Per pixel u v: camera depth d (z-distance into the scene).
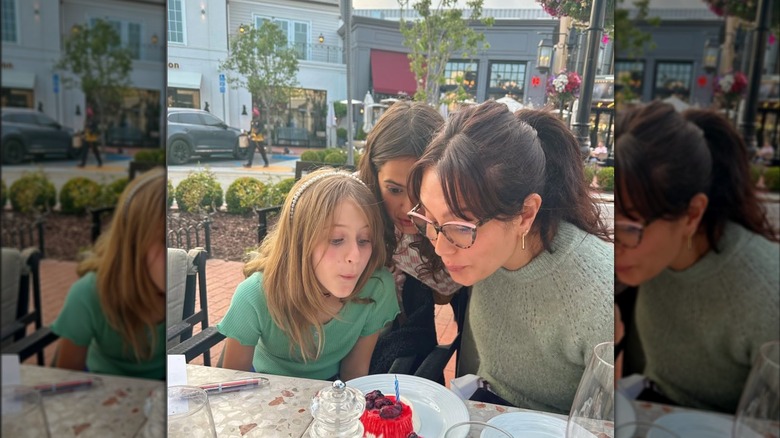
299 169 1.28
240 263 1.31
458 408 0.98
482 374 1.36
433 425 0.95
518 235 1.22
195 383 1.06
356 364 1.39
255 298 1.32
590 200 1.18
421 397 1.03
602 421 0.69
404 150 1.23
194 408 0.78
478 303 1.31
